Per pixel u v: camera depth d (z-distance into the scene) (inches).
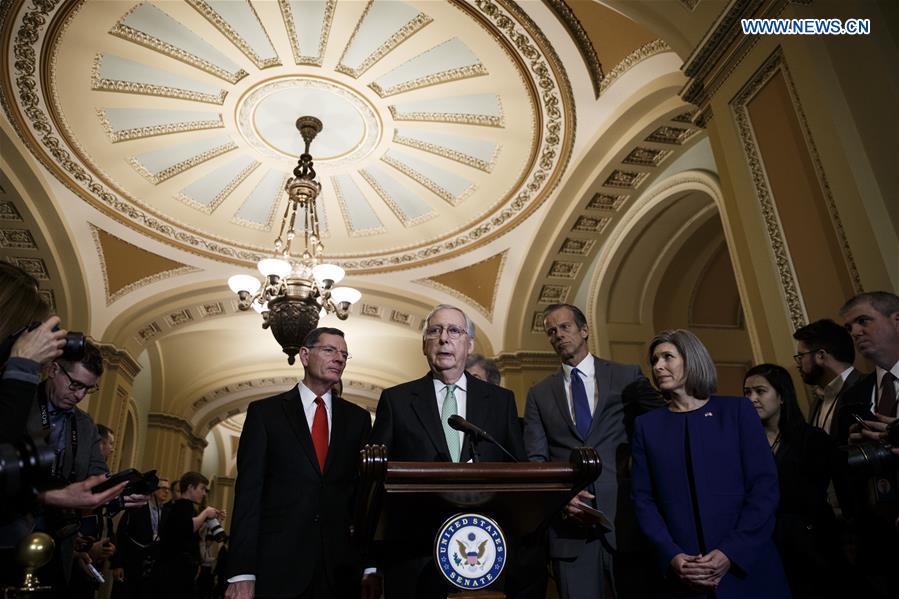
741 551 91.1
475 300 403.9
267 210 358.6
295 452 112.5
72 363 106.6
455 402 103.5
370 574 107.6
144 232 351.9
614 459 118.0
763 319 156.2
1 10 216.7
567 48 237.9
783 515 106.0
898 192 124.2
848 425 96.9
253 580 100.5
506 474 71.4
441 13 232.8
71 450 109.8
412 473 68.6
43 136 282.2
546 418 126.0
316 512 108.3
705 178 266.8
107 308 373.7
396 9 235.1
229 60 260.2
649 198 310.0
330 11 238.2
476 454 83.0
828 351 117.4
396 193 350.0
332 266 267.0
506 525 85.4
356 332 509.0
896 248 121.6
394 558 85.5
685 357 108.2
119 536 202.2
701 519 97.3
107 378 367.2
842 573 100.4
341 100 284.0
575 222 332.2
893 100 129.3
